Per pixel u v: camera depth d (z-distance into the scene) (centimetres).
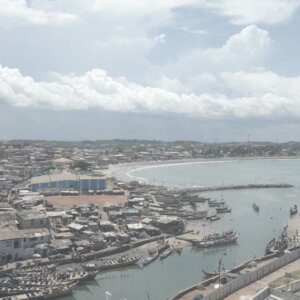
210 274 13138
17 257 14238
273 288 9394
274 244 17075
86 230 17862
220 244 17475
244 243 18012
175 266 14675
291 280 10656
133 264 14450
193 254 16188
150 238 17712
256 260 14200
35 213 18475
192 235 18825
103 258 15125
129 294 12106
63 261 14325
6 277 12619
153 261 15125
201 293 10906
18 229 16162
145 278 13388
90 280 12912
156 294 12125
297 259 12606
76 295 11931
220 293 9644
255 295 8894
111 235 16950
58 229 17762
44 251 14675
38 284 11894
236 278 10588
